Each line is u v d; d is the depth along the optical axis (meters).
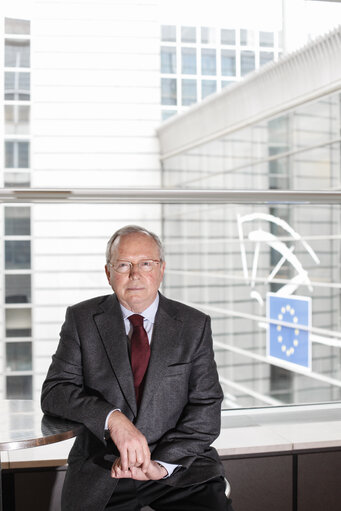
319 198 1.90
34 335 15.52
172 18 14.98
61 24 21.67
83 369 1.37
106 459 1.32
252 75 7.20
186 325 1.40
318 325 8.20
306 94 5.91
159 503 1.32
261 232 9.74
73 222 15.87
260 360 10.19
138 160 19.98
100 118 20.45
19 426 1.22
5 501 1.62
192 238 11.85
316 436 1.82
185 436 1.32
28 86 19.33
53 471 1.64
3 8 16.25
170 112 16.86
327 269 7.94
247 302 10.44
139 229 1.42
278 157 7.39
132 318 1.40
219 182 9.88
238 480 1.74
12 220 15.53
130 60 21.33
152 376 1.34
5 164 19.36
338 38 4.60
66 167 20.55
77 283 16.12
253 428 1.90
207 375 1.39
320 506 1.79
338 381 7.91
